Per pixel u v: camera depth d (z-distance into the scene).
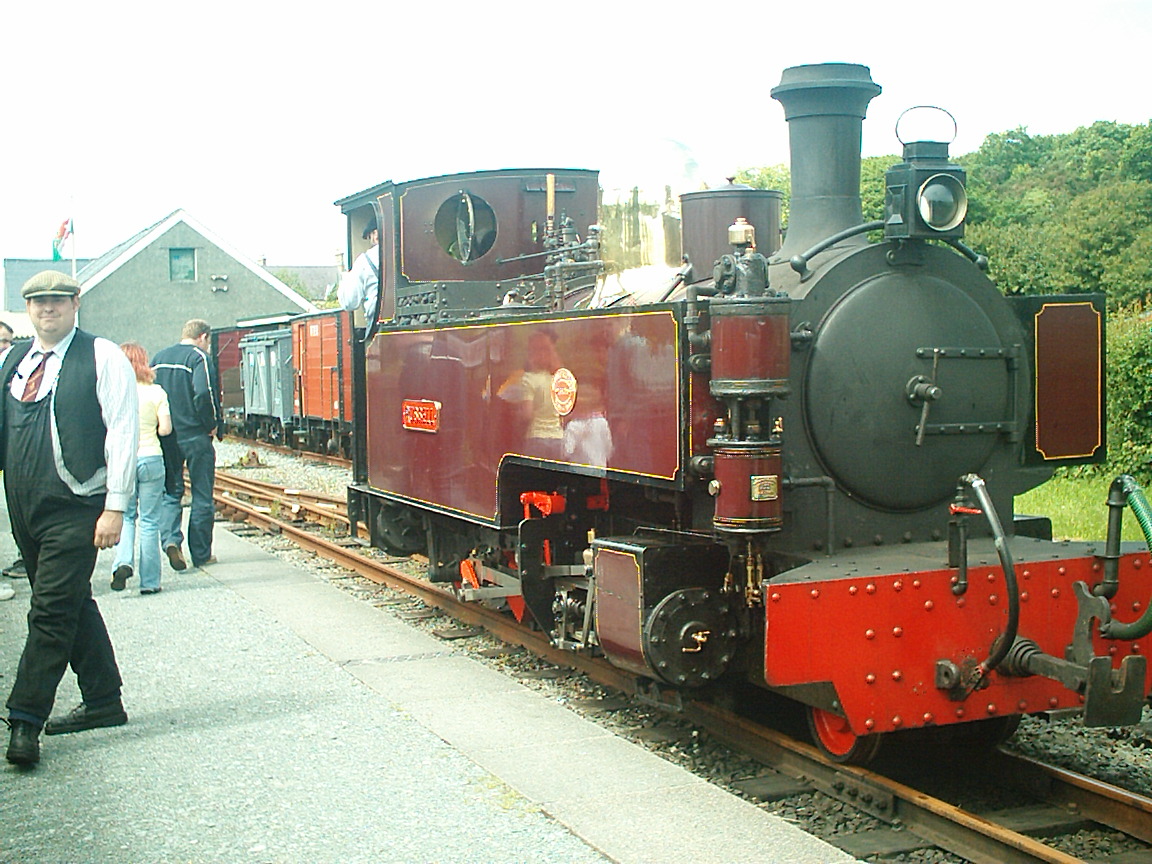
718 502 4.77
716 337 4.71
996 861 4.17
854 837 4.47
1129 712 4.42
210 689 6.36
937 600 4.78
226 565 10.39
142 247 45.66
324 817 4.52
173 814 4.57
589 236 7.28
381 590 9.38
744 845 4.19
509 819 4.46
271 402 28.19
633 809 4.54
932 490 5.41
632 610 5.17
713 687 6.00
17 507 5.21
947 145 5.27
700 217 5.93
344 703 6.07
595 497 6.74
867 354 5.20
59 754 5.31
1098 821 4.63
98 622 5.60
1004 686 4.88
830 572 4.74
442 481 7.79
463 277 8.45
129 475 5.25
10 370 5.21
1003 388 5.54
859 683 4.66
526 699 6.16
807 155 5.61
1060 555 5.04
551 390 6.19
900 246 5.31
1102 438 6.00
